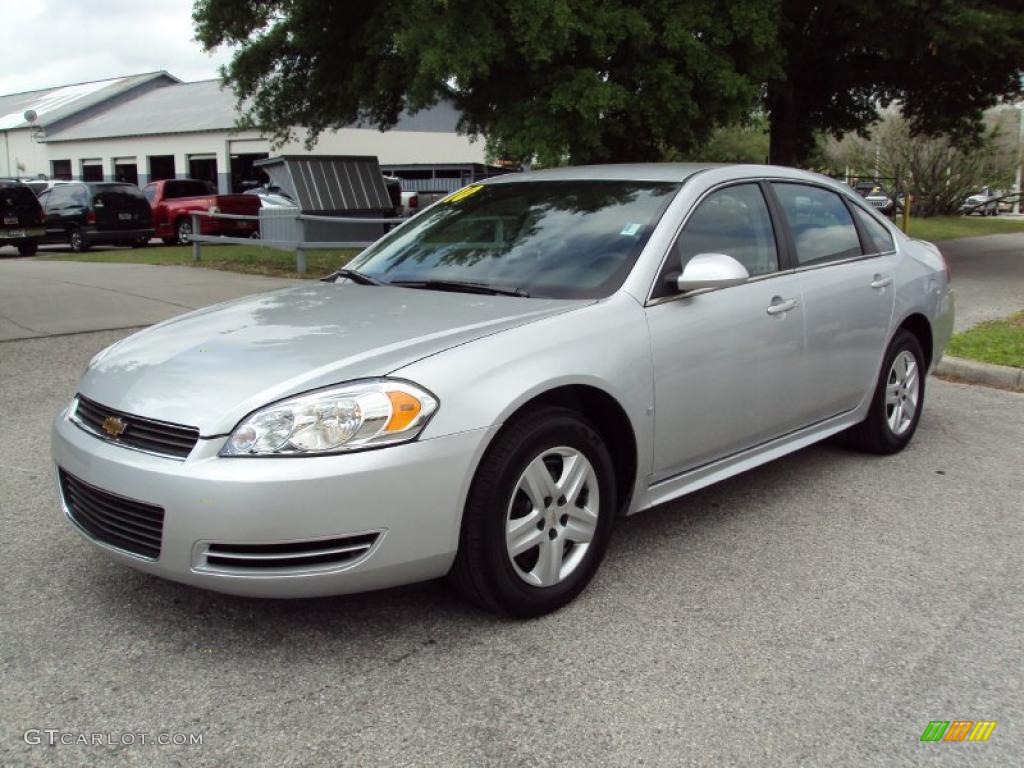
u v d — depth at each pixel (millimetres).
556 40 11578
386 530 2955
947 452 5625
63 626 3318
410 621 3379
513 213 4469
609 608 3510
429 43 11945
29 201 20750
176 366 3297
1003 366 7551
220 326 3705
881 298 5113
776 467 5305
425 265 4328
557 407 3387
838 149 36438
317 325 3562
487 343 3264
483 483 3146
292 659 3113
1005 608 3557
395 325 3482
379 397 2975
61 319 9570
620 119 12930
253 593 2941
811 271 4664
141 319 9625
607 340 3543
